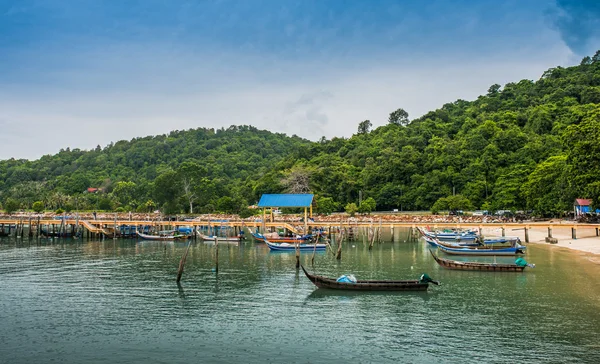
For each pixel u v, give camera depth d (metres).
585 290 47.66
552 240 89.38
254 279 55.28
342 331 35.56
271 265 66.50
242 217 134.50
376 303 43.59
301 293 47.72
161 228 123.94
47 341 33.88
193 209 164.25
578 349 31.28
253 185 188.25
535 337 33.66
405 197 163.75
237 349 31.98
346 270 61.56
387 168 176.50
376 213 159.25
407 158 178.12
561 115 188.12
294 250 84.88
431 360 29.78
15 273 59.78
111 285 52.06
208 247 92.19
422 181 165.88
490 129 181.50
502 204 137.12
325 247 87.38
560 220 110.44
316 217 122.75
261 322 37.94
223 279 55.34
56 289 50.09
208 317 39.41
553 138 162.00
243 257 75.88
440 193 156.50
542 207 118.44
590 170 92.75
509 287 49.59
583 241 87.25
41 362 30.08
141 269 62.88
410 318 38.72
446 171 164.62
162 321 38.38
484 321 37.62
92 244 97.62
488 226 94.25
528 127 188.00
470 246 78.44
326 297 46.03
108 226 116.88
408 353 30.97
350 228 110.94
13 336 34.97
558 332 34.66
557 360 29.53
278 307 42.41
